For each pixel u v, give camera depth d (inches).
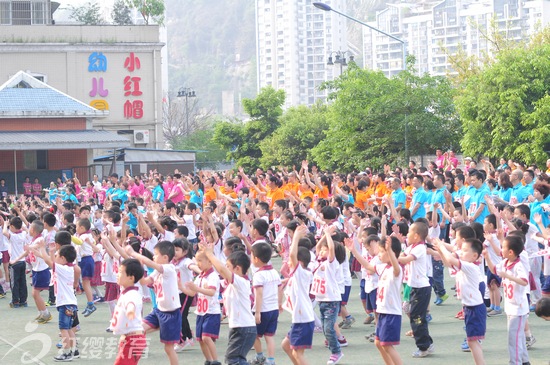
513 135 1103.6
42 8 2021.4
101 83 1941.4
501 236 495.2
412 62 1371.8
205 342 425.4
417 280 445.1
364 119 1311.5
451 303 598.9
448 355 448.5
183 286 421.4
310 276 403.5
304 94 7357.3
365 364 435.8
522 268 390.9
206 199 904.9
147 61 1971.0
